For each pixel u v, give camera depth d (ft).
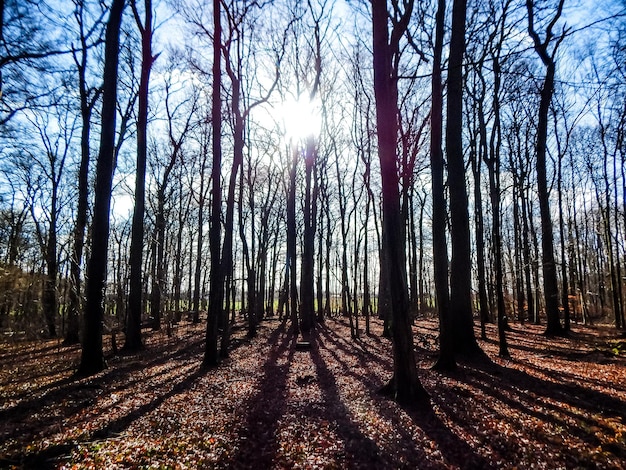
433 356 39.04
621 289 81.05
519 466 15.70
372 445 18.06
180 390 28.91
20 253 67.62
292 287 68.90
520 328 71.67
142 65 52.65
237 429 20.40
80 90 56.90
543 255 59.77
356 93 63.10
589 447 17.08
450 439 18.47
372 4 25.02
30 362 43.70
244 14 43.80
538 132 59.36
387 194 24.26
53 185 76.13
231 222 51.37
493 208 39.78
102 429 20.61
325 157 84.02
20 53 23.09
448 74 34.58
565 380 28.71
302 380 31.60
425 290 138.72
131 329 52.13
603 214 82.38
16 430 20.72
